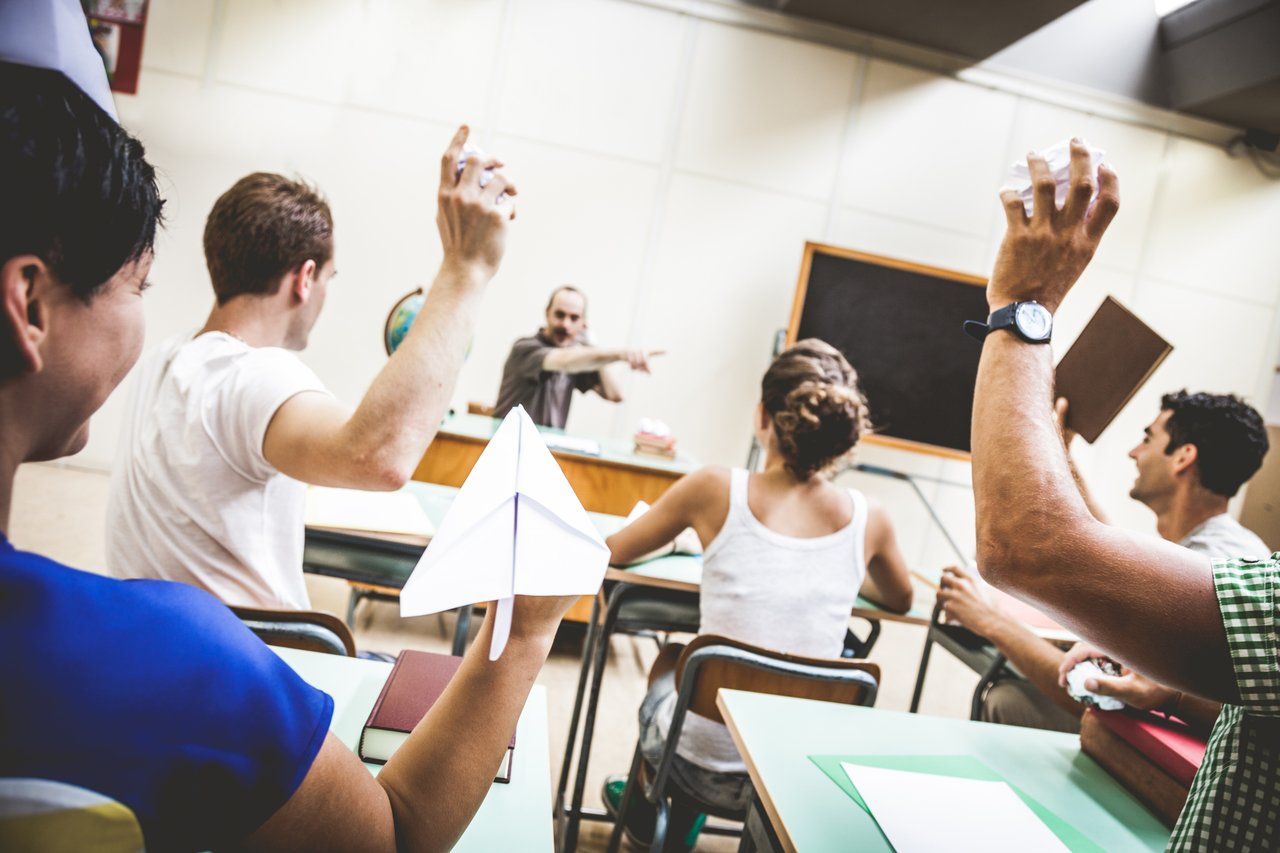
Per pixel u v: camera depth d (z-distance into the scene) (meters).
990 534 0.59
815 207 4.49
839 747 0.99
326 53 4.12
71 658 0.32
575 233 4.37
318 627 0.96
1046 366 0.64
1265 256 4.77
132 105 4.05
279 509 0.99
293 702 0.39
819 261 4.20
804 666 1.26
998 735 1.12
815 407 1.36
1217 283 4.77
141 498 0.97
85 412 0.39
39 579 0.33
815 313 4.23
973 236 4.59
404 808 0.46
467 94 4.23
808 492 1.43
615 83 4.31
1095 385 0.89
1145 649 0.53
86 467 4.08
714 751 1.37
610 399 3.69
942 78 4.46
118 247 0.36
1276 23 3.92
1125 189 4.66
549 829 0.69
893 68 4.44
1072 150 0.64
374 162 4.21
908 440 4.32
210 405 0.91
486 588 0.44
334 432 0.80
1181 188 4.68
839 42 4.38
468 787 0.48
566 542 0.47
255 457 0.91
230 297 1.02
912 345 4.27
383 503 1.72
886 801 0.86
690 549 1.88
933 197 4.54
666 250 4.43
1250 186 4.70
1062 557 0.54
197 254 4.15
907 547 4.66
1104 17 4.44
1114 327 0.86
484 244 0.78
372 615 2.96
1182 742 0.97
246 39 4.08
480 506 0.46
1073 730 1.74
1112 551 0.54
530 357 3.34
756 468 4.55
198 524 0.95
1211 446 1.67
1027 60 4.48
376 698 0.86
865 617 1.67
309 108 4.14
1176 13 4.37
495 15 4.20
